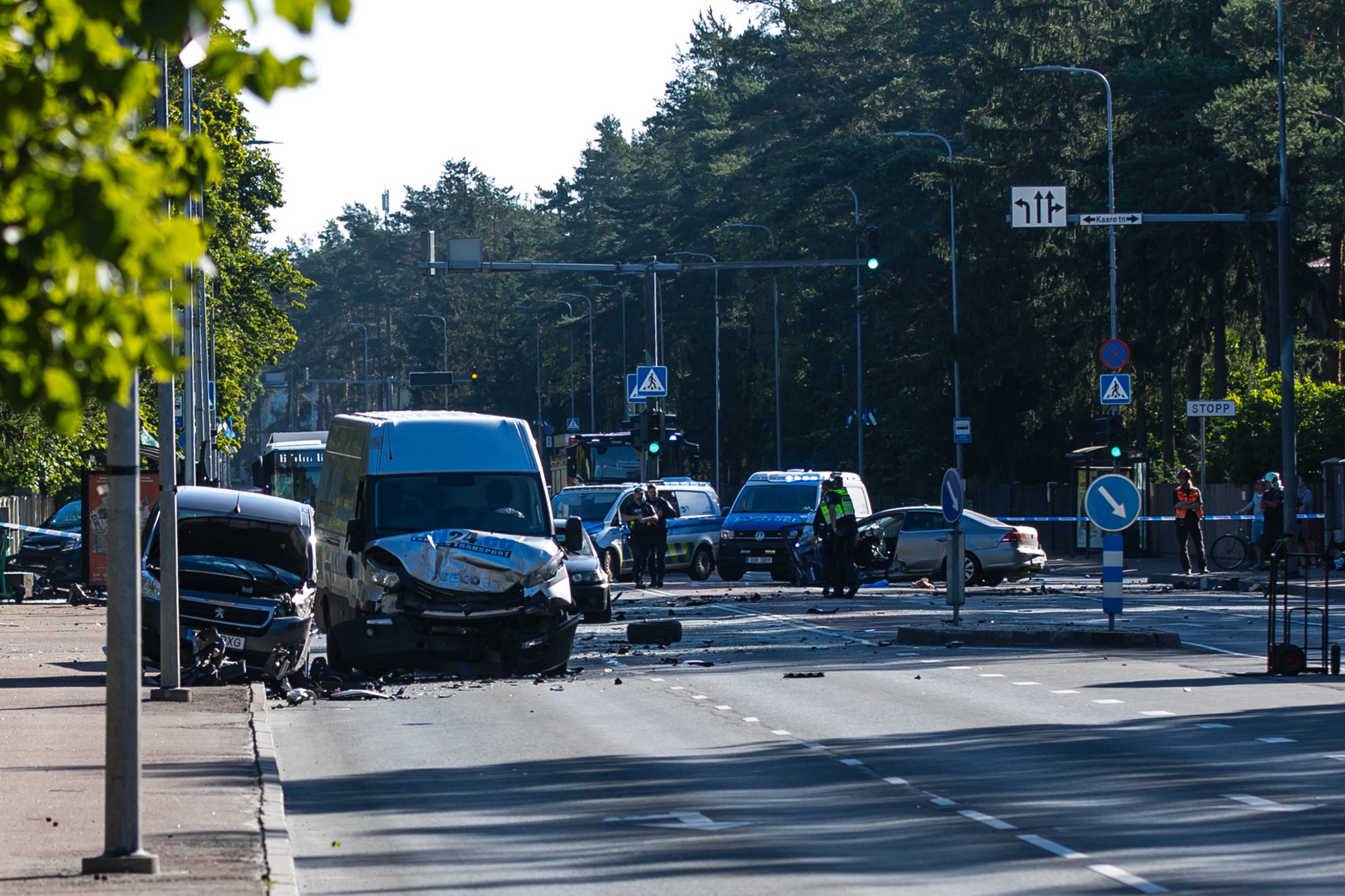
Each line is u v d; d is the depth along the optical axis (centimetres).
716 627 8106
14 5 1252
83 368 1272
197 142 1414
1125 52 17000
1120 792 3456
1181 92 15638
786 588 11412
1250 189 15012
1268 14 13388
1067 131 17575
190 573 6216
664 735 4434
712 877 2717
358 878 2755
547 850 2967
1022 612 8719
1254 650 6562
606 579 8419
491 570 6025
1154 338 16650
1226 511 14175
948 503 7531
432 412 6788
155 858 2577
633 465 18725
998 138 17762
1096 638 6825
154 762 3812
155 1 1175
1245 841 2934
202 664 5847
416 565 6003
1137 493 6831
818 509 10281
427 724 4781
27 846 2798
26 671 6044
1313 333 15775
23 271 1213
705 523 12744
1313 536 12150
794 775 3762
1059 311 17162
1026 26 18312
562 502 12531
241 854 2725
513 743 4341
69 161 1207
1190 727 4400
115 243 1194
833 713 4838
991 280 17675
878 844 2980
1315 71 13588
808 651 6838
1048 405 18275
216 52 1262
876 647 6981
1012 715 4725
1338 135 13075
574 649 7144
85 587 10306
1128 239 15650
